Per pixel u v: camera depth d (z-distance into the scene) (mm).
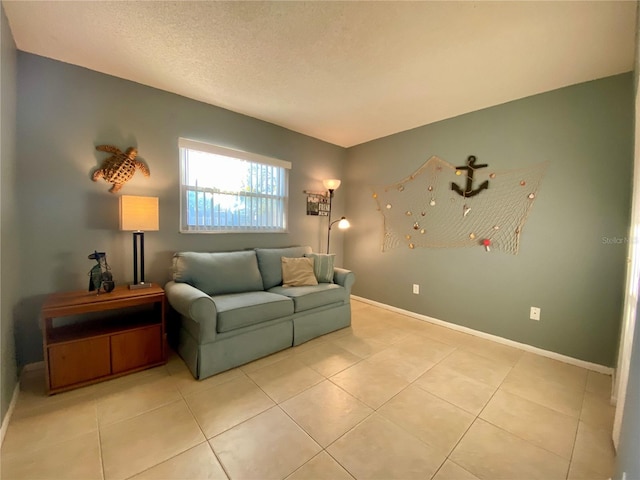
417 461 1342
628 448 1044
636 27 1585
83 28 1732
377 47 1883
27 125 1992
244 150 3107
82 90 2184
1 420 1440
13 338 1790
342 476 1253
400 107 2834
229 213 3078
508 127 2662
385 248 3779
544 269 2492
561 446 1451
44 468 1256
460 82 2326
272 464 1309
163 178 2592
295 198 3682
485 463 1339
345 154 4270
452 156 3070
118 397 1776
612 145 2158
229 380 2002
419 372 2152
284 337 2486
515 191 2633
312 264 3227
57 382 1786
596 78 2199
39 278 2074
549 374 2166
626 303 1679
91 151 2238
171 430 1506
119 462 1299
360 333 2920
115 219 2365
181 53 1985
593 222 2252
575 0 1440
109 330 2016
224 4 1527
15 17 1636
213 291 2572
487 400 1823
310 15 1599
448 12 1553
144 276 2504
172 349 2473
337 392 1880
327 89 2488
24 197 1999
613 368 2162
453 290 3088
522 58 1971
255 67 2154
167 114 2582
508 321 2699
